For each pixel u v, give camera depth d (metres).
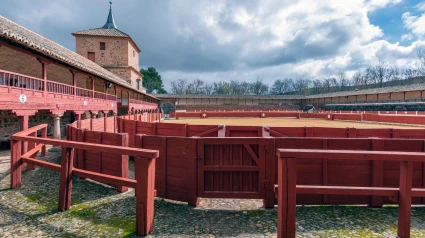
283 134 8.30
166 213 3.75
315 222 3.40
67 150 3.86
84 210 3.84
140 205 3.07
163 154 4.32
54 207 3.95
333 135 8.12
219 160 4.09
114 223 3.40
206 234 3.08
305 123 18.72
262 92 96.06
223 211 3.84
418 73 63.59
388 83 70.56
